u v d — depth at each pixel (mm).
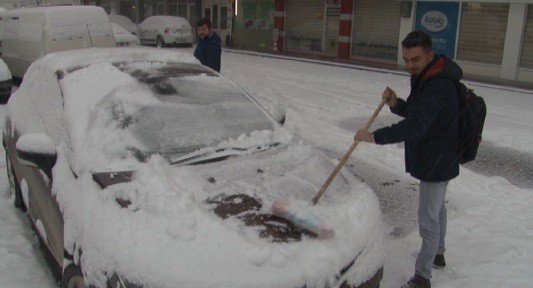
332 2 22844
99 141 3203
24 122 4141
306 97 11711
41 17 10508
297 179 3174
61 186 3033
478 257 4133
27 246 4020
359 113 10070
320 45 23984
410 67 3227
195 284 2227
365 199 3035
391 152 7156
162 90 3785
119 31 16859
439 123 3191
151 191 2746
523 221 4875
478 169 6805
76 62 4059
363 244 2684
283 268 2340
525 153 7582
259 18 27234
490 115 10375
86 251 2549
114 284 2346
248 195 2887
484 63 17453
